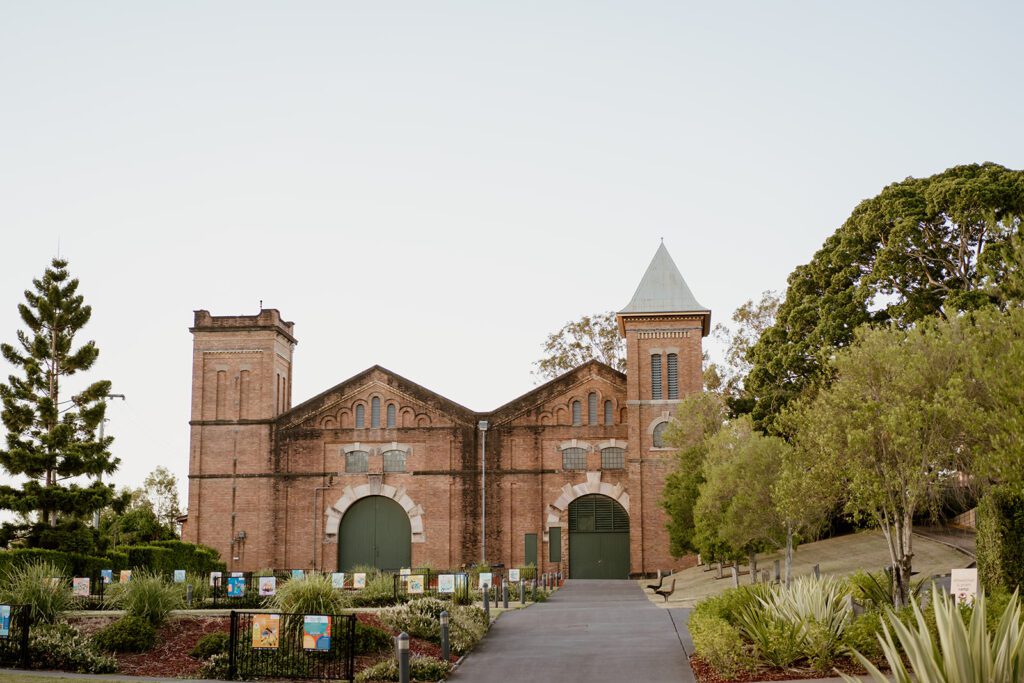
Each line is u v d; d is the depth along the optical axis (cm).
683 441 5306
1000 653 1254
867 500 2712
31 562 3781
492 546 6081
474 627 2873
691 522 4991
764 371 5512
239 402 6300
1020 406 2245
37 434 4441
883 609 2223
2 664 2369
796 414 3177
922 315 4597
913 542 4844
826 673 2033
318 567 6125
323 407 6284
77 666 2352
